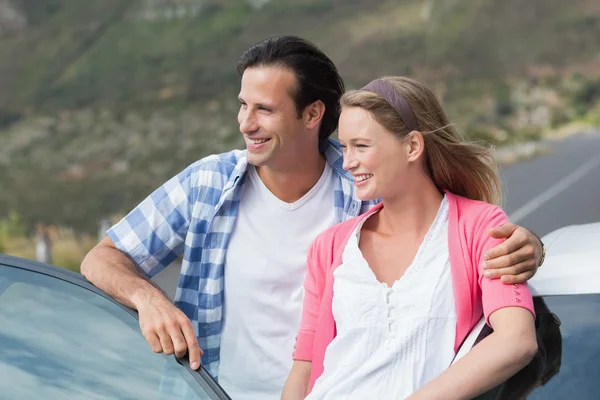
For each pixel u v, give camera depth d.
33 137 78.19
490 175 3.33
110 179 68.06
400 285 3.08
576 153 54.09
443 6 100.38
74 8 99.94
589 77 91.75
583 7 101.56
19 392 2.88
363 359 3.03
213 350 3.91
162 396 2.92
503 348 2.85
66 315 3.08
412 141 3.19
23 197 63.03
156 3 100.94
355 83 94.00
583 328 3.04
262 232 3.86
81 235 42.22
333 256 3.32
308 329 3.34
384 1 103.88
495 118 83.31
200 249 3.90
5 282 3.13
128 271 3.53
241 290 3.86
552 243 3.56
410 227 3.23
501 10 100.44
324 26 101.38
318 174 3.88
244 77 3.75
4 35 96.12
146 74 91.31
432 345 3.01
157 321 3.10
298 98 3.72
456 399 2.81
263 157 3.74
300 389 3.29
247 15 100.38
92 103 86.12
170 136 78.44
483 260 3.03
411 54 97.12
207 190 3.88
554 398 2.88
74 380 2.90
